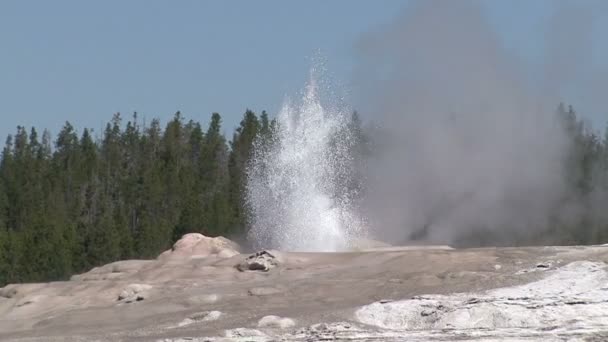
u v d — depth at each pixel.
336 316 77.62
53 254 174.12
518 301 76.56
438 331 72.81
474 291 81.12
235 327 76.94
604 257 88.25
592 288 79.38
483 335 70.50
